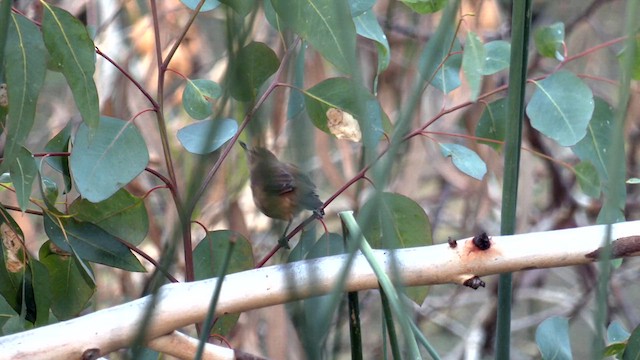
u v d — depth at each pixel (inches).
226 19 218.8
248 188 261.6
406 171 263.3
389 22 261.3
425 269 228.7
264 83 236.7
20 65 232.8
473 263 228.5
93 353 226.1
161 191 263.1
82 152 234.4
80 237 236.2
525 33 228.5
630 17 218.7
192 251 238.8
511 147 229.0
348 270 221.1
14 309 237.0
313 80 254.1
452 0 219.5
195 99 236.5
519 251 228.5
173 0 264.4
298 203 236.8
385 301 225.9
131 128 235.1
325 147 257.8
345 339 252.2
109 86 262.2
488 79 263.3
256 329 260.5
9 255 236.4
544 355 236.8
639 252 228.7
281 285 227.6
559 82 238.5
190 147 234.8
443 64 240.5
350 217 226.5
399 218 238.1
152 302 220.5
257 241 261.3
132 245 237.1
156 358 235.9
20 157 233.6
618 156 219.6
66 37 233.3
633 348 234.8
